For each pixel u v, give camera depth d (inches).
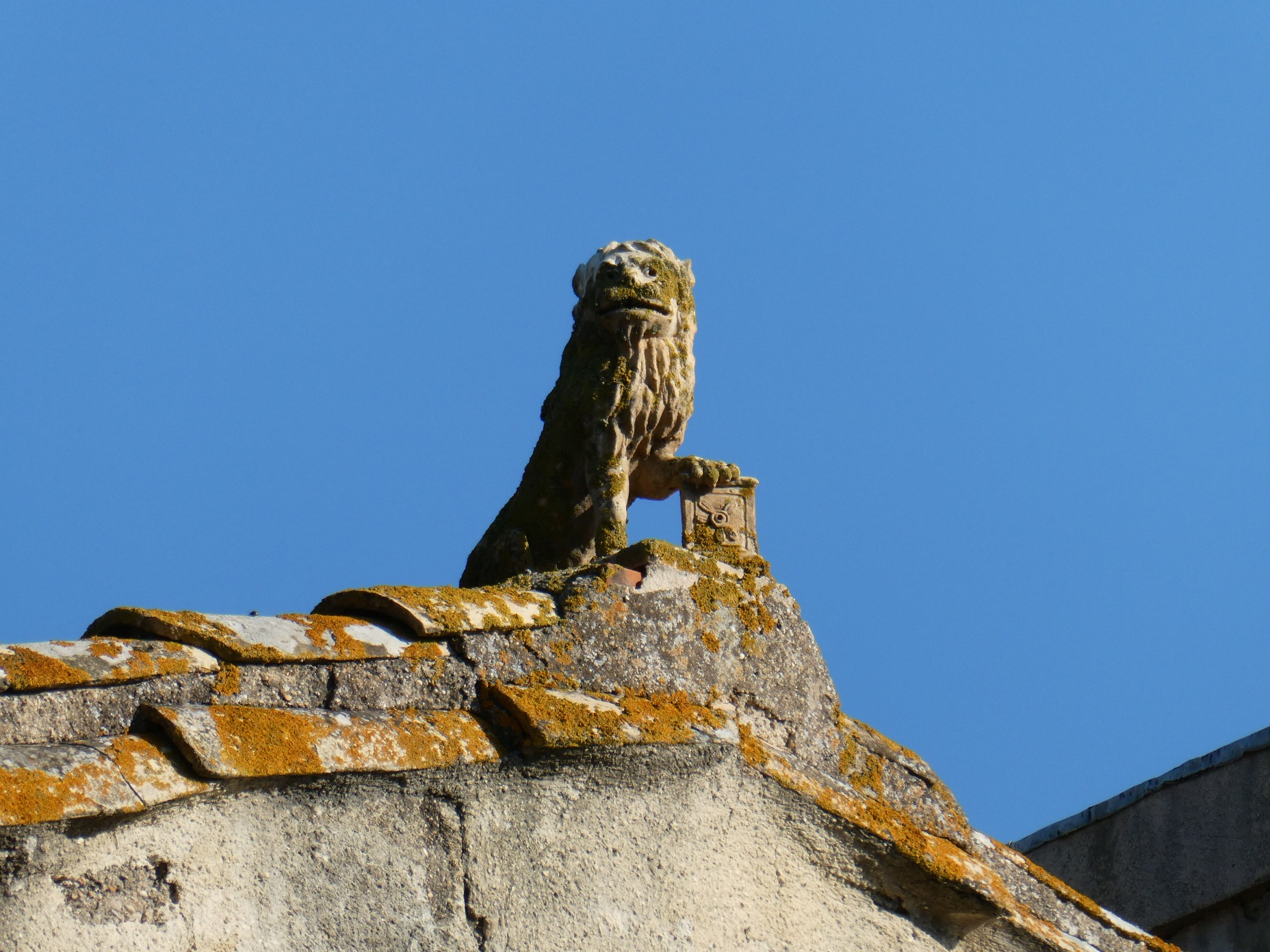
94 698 688.4
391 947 729.6
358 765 727.1
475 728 775.1
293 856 719.7
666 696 844.6
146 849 681.6
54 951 652.7
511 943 762.2
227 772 688.4
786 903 855.1
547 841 787.4
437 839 760.3
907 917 895.7
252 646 732.0
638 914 799.7
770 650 890.1
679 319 1031.6
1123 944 952.3
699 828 831.7
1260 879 1171.3
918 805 912.9
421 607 792.9
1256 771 1200.2
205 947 686.5
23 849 648.4
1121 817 1266.0
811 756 887.7
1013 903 912.3
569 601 838.5
